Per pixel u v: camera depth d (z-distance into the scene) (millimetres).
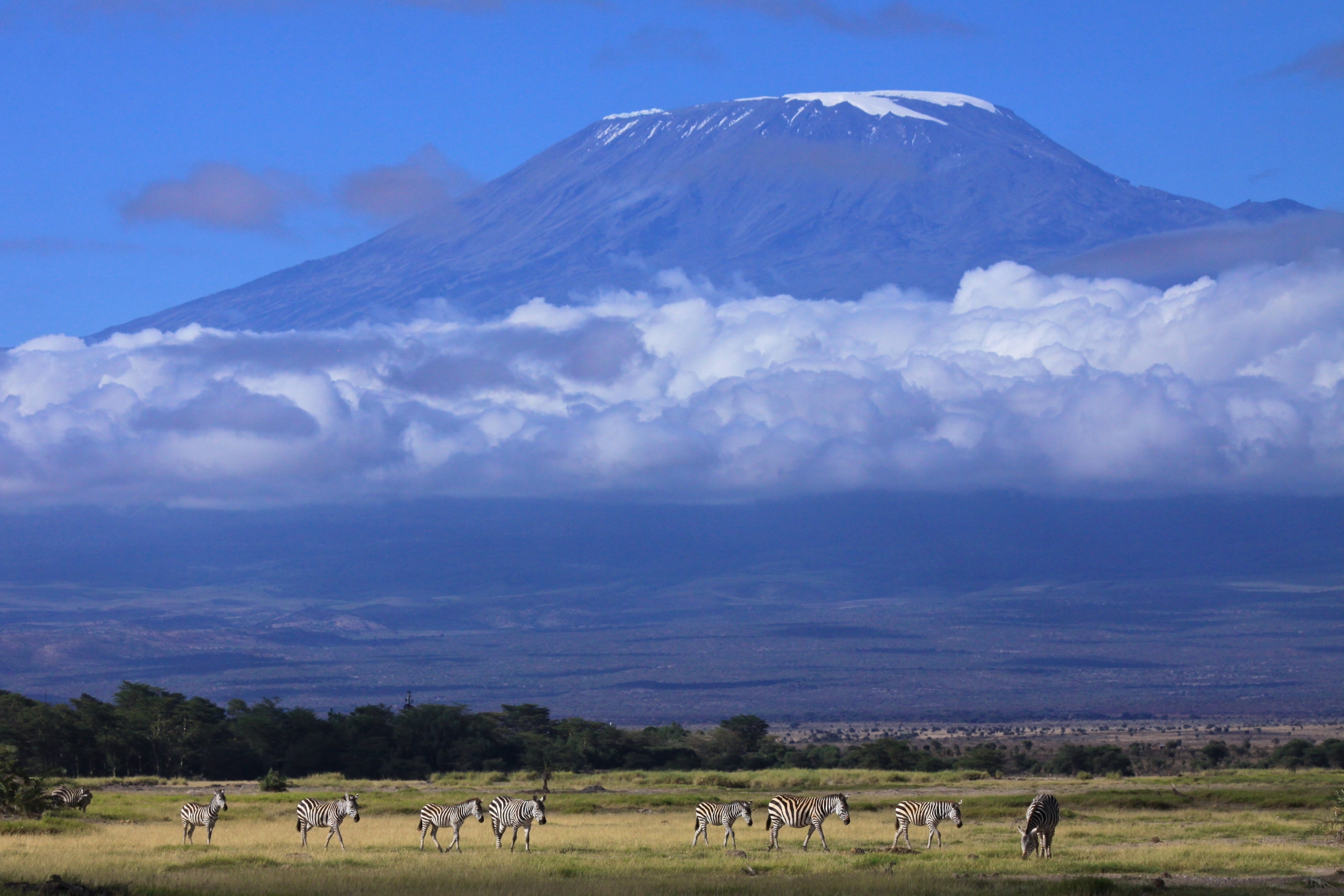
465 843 91562
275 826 106250
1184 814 109562
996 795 129000
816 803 87000
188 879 69000
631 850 86750
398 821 111875
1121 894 65750
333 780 173375
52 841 90062
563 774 183500
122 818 110812
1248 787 128750
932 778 161500
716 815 88438
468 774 181375
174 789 156500
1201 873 74562
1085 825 101062
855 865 77688
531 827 99562
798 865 77062
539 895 64062
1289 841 90875
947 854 82500
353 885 66750
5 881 66312
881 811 116188
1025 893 65688
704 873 74625
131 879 68625
